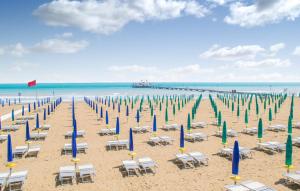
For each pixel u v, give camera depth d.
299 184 11.28
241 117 31.00
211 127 24.88
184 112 36.66
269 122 26.33
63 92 109.38
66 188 11.44
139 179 12.34
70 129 24.72
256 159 14.97
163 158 15.41
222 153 16.00
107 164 14.48
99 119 30.81
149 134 22.11
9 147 11.76
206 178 12.33
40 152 16.92
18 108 42.88
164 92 105.62
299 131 22.38
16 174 11.66
